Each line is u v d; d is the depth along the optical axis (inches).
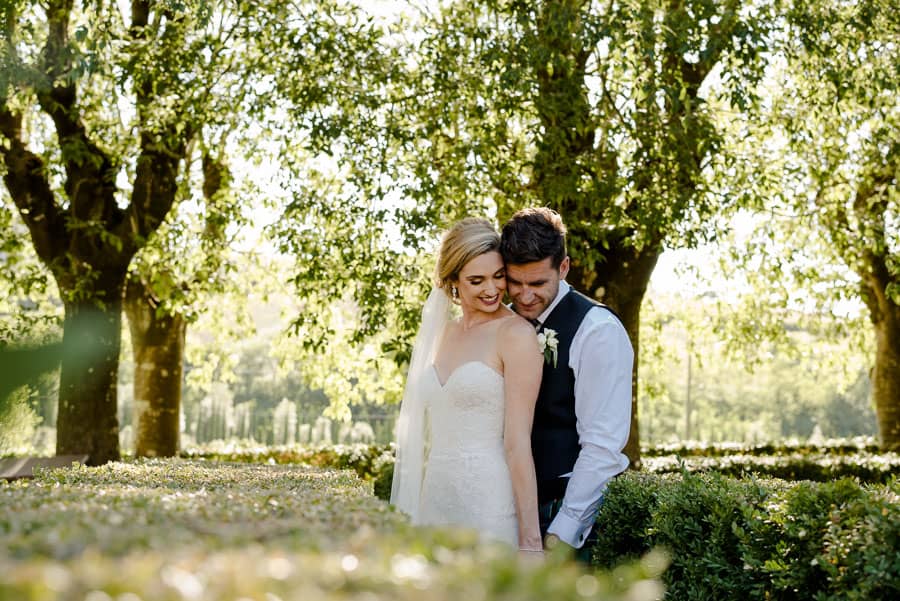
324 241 374.3
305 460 560.4
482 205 374.9
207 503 85.4
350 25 372.2
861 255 515.2
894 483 127.6
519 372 129.9
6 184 377.1
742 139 412.2
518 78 326.0
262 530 67.7
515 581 51.9
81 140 362.9
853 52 378.6
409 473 140.6
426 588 49.4
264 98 362.3
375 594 48.9
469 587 49.7
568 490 130.2
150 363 473.7
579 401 132.6
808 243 552.1
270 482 165.8
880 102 400.2
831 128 426.0
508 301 175.5
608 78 387.9
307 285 390.0
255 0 358.0
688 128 340.5
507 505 129.3
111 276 374.6
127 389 1251.8
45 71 339.0
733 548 123.9
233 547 59.7
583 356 132.0
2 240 406.3
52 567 46.4
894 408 613.6
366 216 363.6
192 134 380.5
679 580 127.6
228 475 183.3
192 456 544.4
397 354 346.3
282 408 1320.1
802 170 434.9
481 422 130.7
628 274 395.9
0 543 57.1
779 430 1726.1
